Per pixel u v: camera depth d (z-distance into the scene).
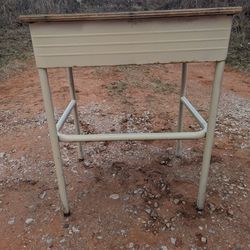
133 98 3.45
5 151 2.51
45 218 1.83
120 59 1.40
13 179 2.18
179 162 2.31
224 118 3.00
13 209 1.91
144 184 2.08
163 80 4.06
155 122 2.90
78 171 2.23
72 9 5.95
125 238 1.68
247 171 2.20
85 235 1.71
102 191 2.03
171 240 1.66
